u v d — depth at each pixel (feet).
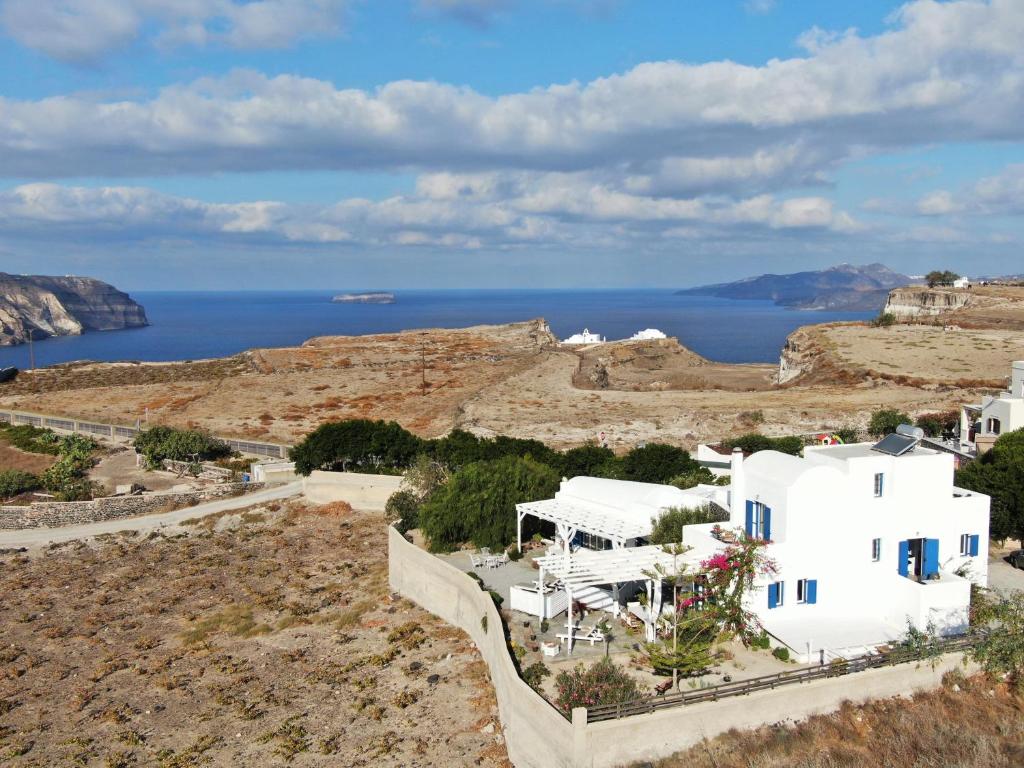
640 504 130.21
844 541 104.58
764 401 300.40
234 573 162.30
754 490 108.78
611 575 102.37
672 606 104.58
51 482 227.40
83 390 386.52
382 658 116.88
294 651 123.34
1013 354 358.64
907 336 419.54
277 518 197.57
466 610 122.83
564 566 106.01
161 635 134.10
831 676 88.53
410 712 102.12
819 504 102.94
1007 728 84.43
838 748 81.71
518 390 350.84
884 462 105.70
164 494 212.64
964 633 98.73
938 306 585.63
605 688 85.10
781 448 184.75
